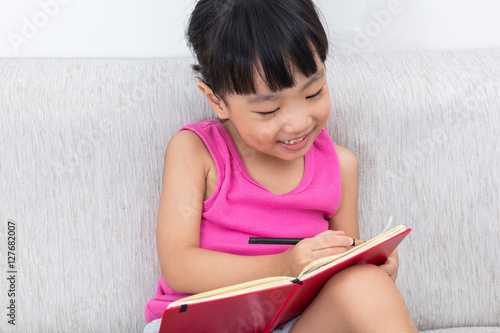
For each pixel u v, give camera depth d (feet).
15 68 3.39
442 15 3.81
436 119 3.43
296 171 3.18
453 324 3.61
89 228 3.35
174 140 3.14
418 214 3.51
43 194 3.30
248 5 2.61
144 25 3.67
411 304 3.57
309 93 2.64
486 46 3.91
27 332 3.37
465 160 3.47
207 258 2.85
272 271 2.74
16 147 3.25
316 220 3.22
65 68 3.42
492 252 3.55
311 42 2.60
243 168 3.11
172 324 2.24
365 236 3.52
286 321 2.78
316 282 2.42
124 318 3.42
